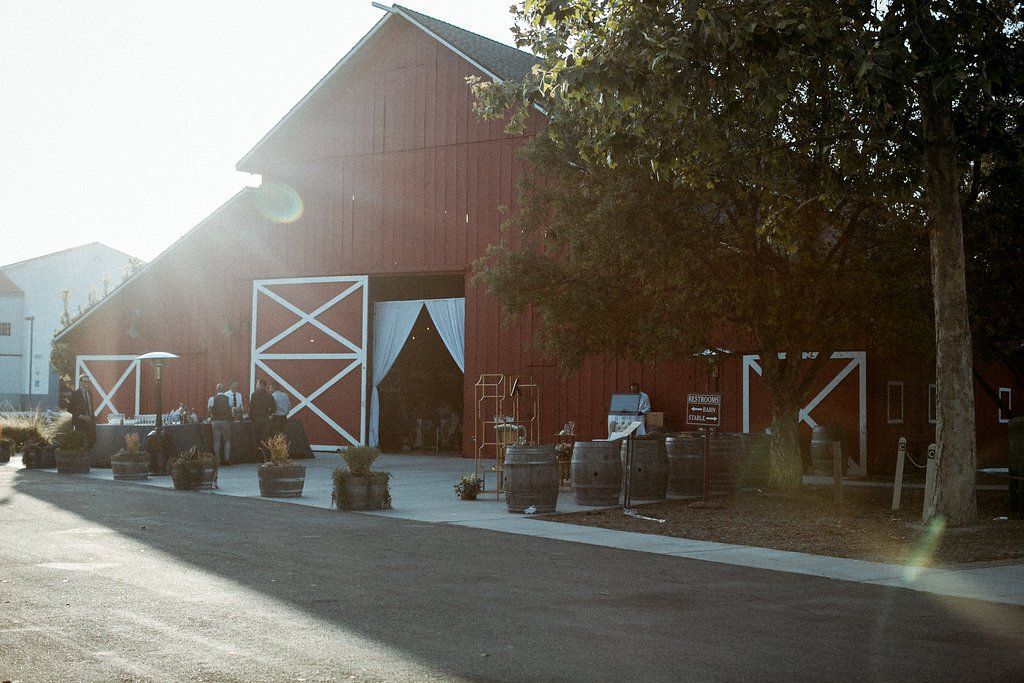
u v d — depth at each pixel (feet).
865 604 28.71
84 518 46.16
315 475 75.61
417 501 57.72
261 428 89.40
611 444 55.26
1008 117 48.44
